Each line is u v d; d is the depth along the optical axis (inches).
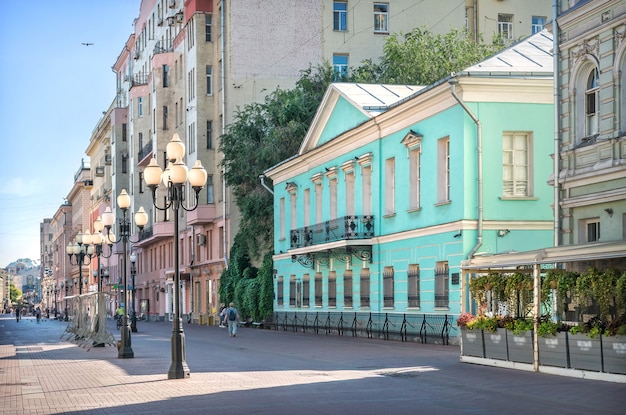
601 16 946.7
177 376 792.3
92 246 1839.3
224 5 2362.2
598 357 709.3
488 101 1206.9
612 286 711.7
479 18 2347.4
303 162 1849.2
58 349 1342.3
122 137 3954.2
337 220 1568.7
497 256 855.7
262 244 2215.8
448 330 1214.9
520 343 809.5
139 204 3378.4
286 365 931.3
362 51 2346.2
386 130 1451.8
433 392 661.3
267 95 2234.3
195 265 2689.5
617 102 920.9
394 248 1416.1
